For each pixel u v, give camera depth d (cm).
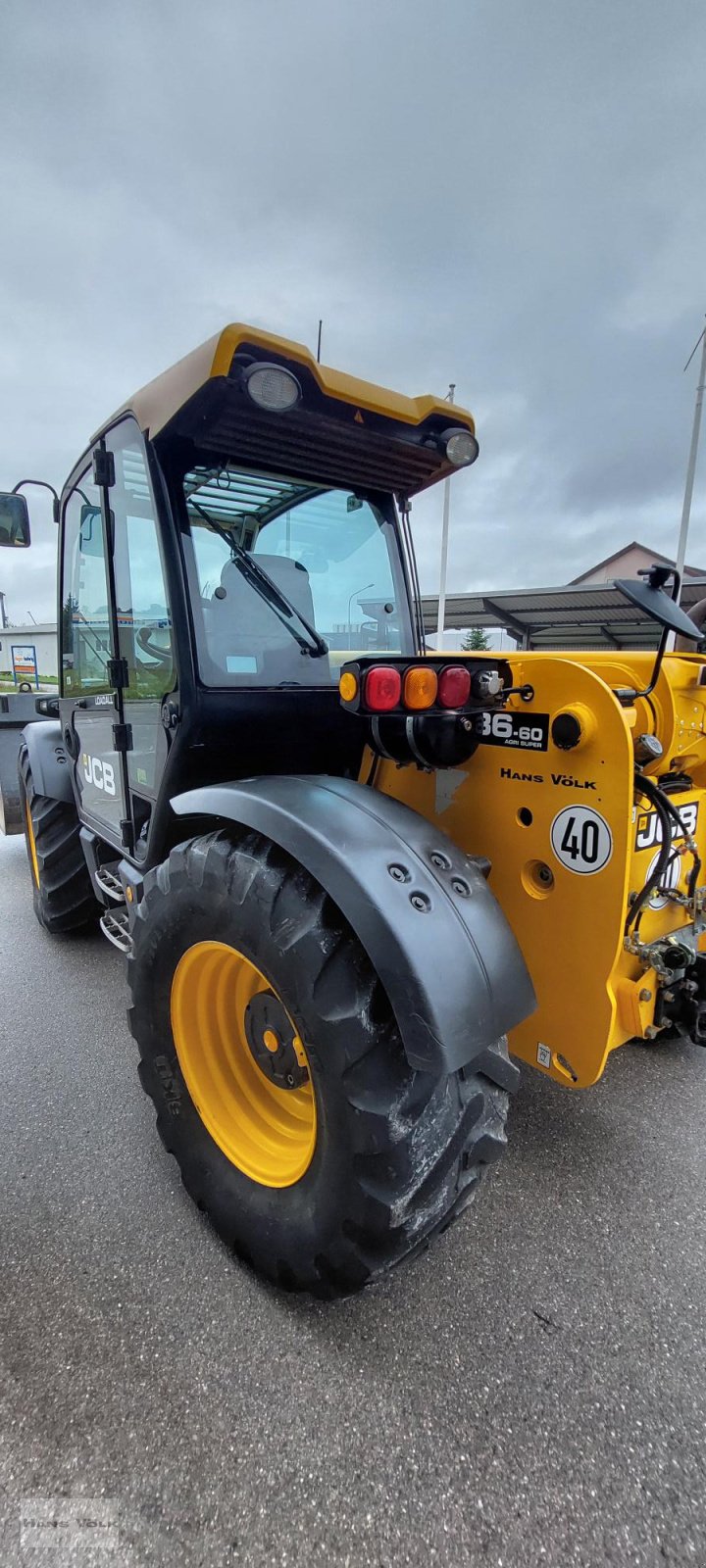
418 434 186
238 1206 154
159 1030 173
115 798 245
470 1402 128
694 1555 106
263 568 198
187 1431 123
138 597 205
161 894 164
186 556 181
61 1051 251
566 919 148
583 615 1183
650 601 138
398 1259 129
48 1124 209
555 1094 224
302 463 195
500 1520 110
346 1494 114
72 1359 136
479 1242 166
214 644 188
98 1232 168
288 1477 116
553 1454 120
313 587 210
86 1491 114
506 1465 118
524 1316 146
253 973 162
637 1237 167
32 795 335
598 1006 146
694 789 193
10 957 337
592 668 180
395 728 150
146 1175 187
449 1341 140
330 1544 107
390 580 229
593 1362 136
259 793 146
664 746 171
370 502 219
